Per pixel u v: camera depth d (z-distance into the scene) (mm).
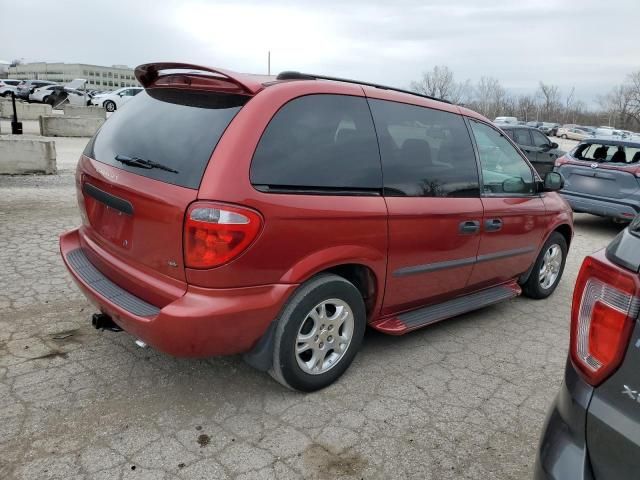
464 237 3721
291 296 2803
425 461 2590
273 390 3115
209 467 2443
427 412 3002
